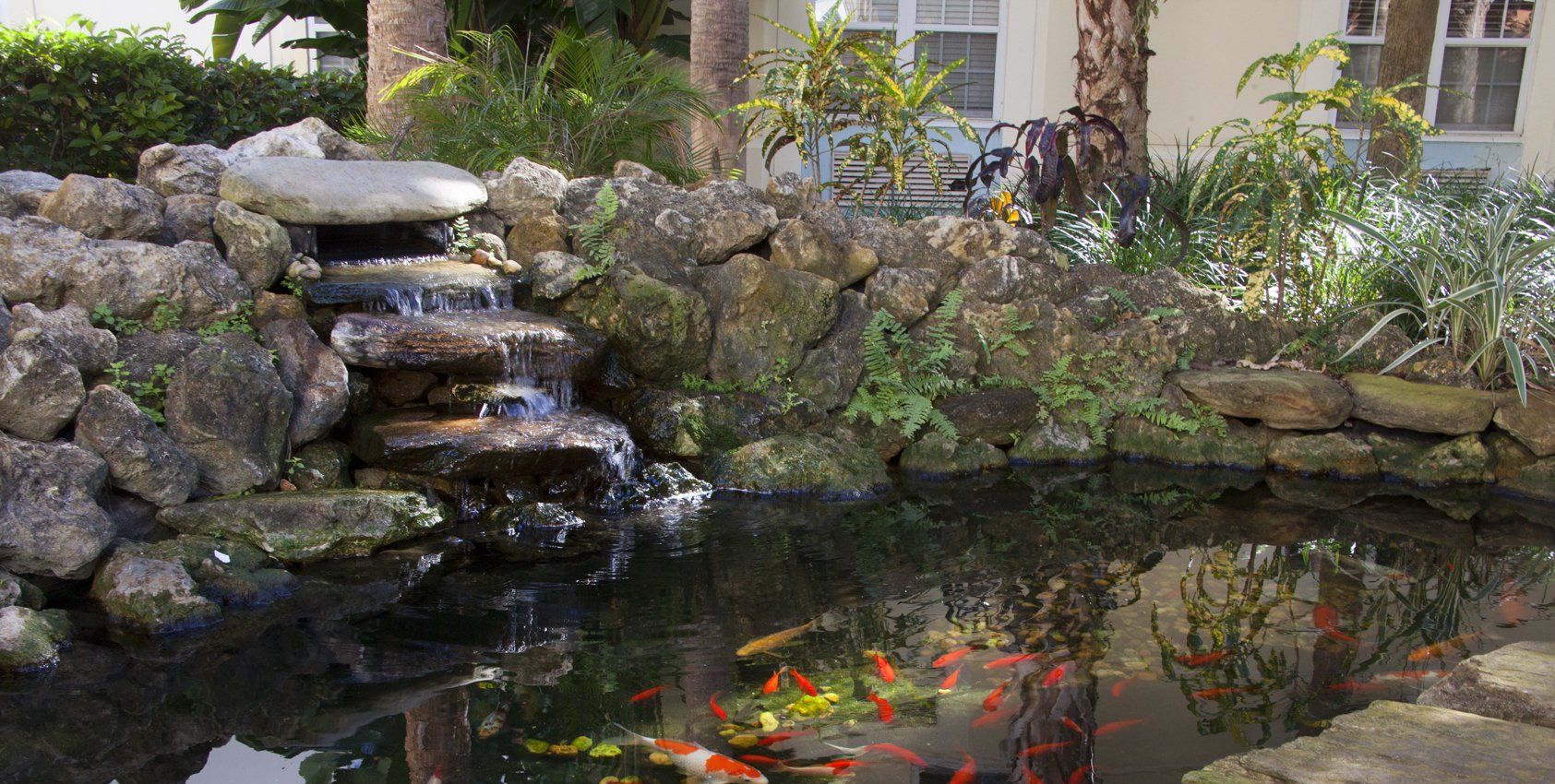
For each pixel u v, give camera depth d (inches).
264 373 176.1
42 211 187.0
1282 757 94.2
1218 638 138.9
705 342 223.6
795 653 133.6
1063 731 113.5
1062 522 191.9
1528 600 154.3
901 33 413.7
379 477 186.1
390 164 221.3
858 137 289.3
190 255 185.0
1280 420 229.1
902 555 172.4
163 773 104.0
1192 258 282.7
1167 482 220.4
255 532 159.9
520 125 259.6
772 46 408.5
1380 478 224.5
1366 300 259.6
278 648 134.3
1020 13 411.8
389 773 104.0
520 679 125.6
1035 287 251.1
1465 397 221.1
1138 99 290.8
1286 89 416.5
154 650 133.5
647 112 270.2
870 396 232.8
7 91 284.0
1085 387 244.1
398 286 200.1
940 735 112.3
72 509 148.2
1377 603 152.3
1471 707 109.0
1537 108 430.9
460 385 195.6
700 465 214.2
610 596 152.9
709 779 102.8
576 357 203.8
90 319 172.4
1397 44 349.1
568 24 385.1
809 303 230.1
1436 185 325.7
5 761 106.4
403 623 142.6
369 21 277.9
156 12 413.7
